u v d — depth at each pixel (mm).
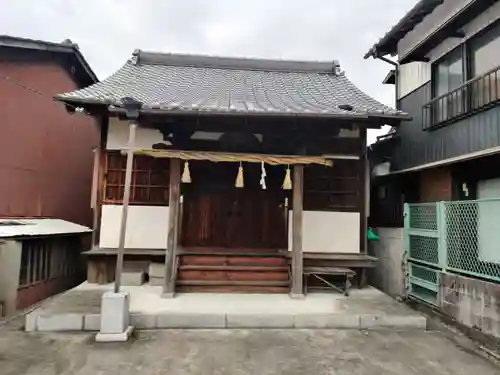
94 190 7223
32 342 4496
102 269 7062
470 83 5984
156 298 6020
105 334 4574
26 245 6824
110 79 8352
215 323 5156
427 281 6234
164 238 7266
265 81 9266
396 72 8812
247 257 6926
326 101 7676
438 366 3971
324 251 7277
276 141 7406
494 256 4812
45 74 9023
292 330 5094
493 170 5902
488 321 4738
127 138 7320
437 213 6023
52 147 9273
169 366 3871
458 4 6445
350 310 5508
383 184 9227
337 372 3789
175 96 7457
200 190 7645
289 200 7602
